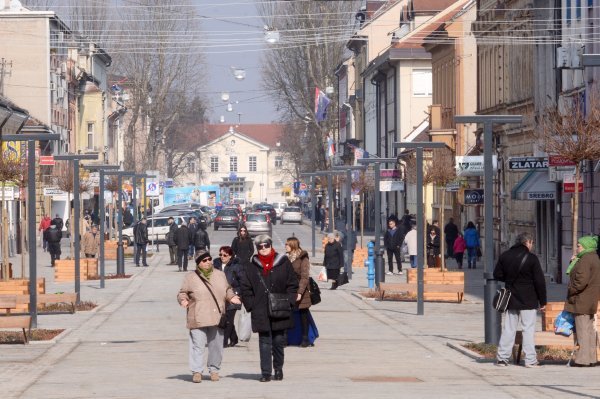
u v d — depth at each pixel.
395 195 188.62
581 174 71.94
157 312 67.81
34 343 49.75
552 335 41.00
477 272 103.06
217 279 36.72
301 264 48.34
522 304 40.00
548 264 95.69
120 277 101.56
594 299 39.81
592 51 80.44
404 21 192.88
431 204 159.12
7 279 69.12
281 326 36.50
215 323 36.44
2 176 71.62
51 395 33.19
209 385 35.69
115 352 46.81
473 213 129.25
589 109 68.56
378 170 81.69
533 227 100.06
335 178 194.62
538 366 40.44
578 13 84.06
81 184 135.25
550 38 93.38
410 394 32.81
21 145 134.00
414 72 182.38
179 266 111.81
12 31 181.62
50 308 67.88
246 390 34.16
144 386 35.50
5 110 129.12
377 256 80.00
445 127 142.38
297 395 32.72
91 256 112.75
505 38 112.69
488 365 41.22
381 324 59.47
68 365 41.97
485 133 46.97
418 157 64.69
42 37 181.75
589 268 39.72
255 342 50.84
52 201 187.38
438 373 38.78
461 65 138.50
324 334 54.22
